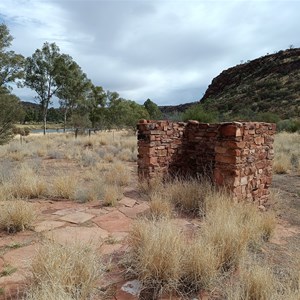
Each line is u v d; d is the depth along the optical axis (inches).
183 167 254.7
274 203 205.2
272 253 117.7
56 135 1116.5
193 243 99.7
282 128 1003.3
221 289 85.6
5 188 191.5
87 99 1752.0
